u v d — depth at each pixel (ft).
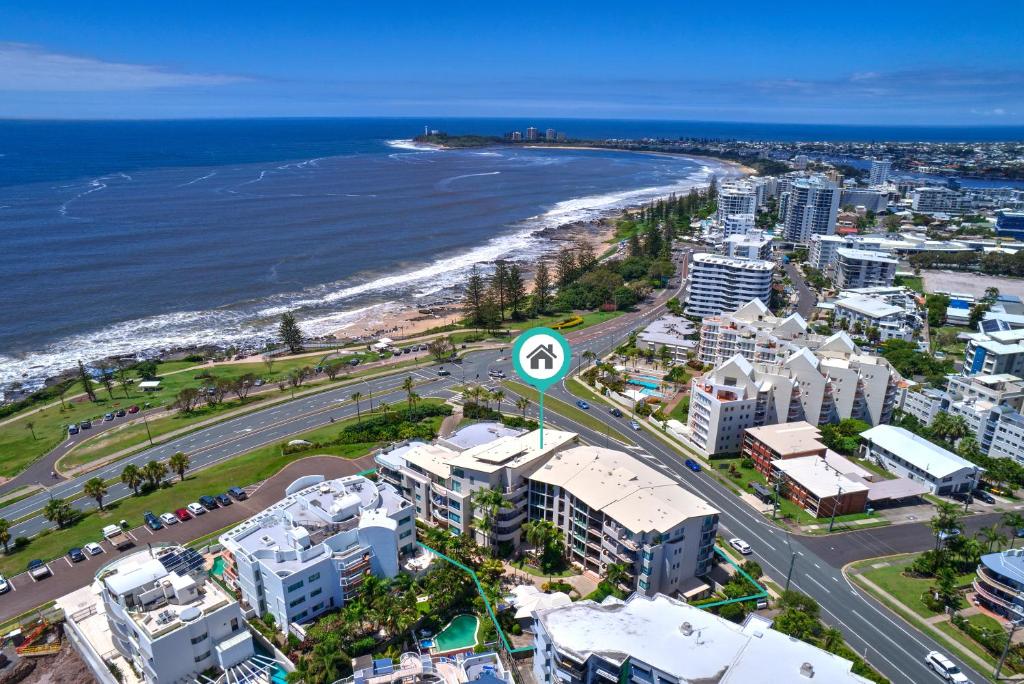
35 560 406.62
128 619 294.25
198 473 519.60
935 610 367.04
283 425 609.83
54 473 538.06
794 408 571.28
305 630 330.34
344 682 299.17
